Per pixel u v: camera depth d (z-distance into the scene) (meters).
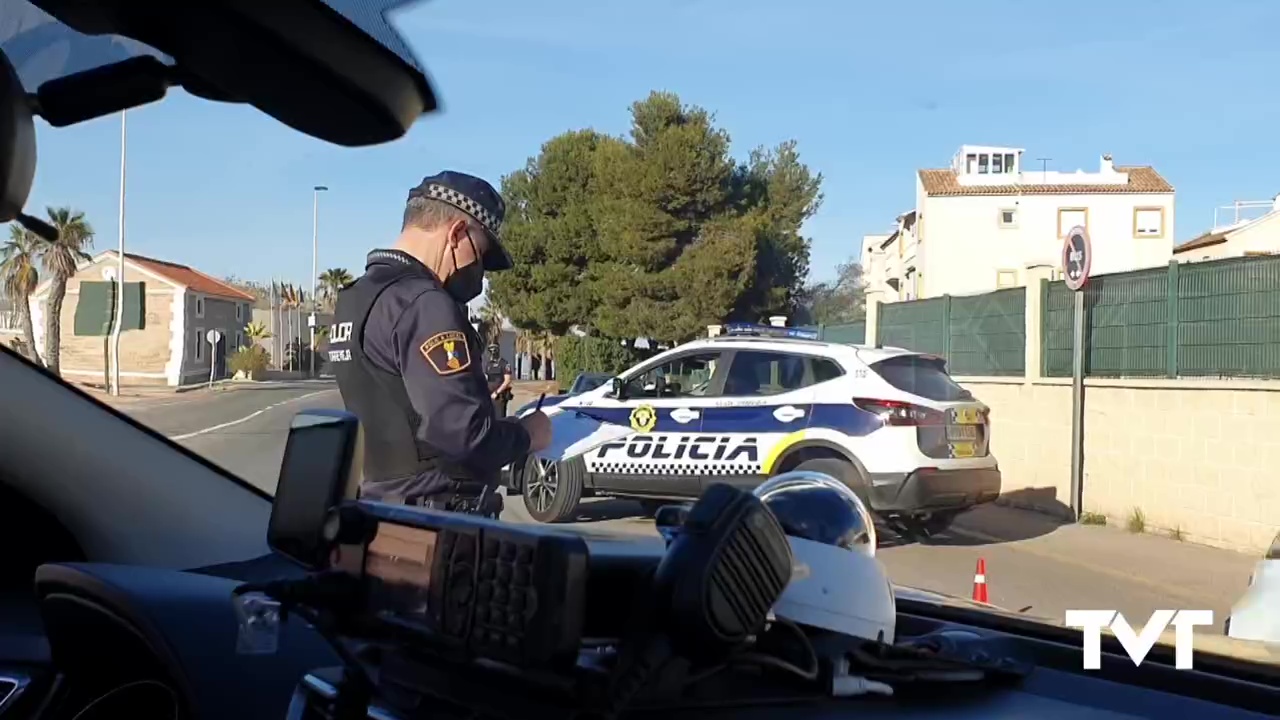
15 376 3.15
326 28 1.30
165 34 1.33
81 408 3.24
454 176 2.69
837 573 1.65
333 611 1.46
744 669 1.53
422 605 1.34
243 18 1.29
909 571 2.85
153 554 3.25
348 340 2.57
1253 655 1.88
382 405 2.52
